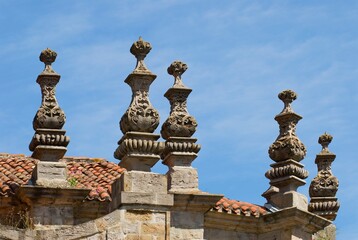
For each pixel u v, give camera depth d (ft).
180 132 138.72
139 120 128.67
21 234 123.44
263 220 146.00
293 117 147.84
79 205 138.21
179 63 139.74
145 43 131.64
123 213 126.82
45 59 138.62
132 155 128.06
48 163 136.77
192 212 134.62
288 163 146.82
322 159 162.30
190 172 137.90
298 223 144.66
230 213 144.87
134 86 130.31
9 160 149.38
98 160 156.25
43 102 137.18
